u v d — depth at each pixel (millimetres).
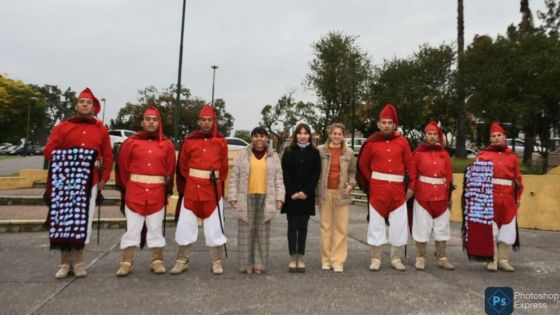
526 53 16625
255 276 5457
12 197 10383
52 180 5203
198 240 7621
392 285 5168
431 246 7688
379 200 5902
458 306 4461
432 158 6090
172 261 6156
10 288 4738
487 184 6023
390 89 23609
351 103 27250
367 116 26078
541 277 5641
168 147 5570
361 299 4629
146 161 5383
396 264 5941
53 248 5059
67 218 5094
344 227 5848
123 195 5516
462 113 21547
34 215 8836
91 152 5270
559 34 18016
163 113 41875
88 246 6824
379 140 6078
